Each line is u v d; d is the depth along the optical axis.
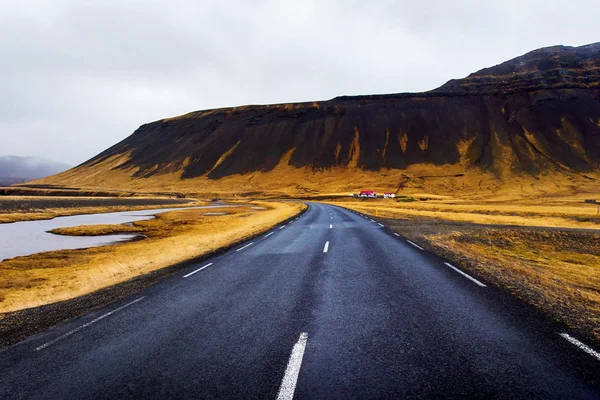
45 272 13.09
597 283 7.89
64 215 52.47
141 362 3.86
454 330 4.46
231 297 6.57
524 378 3.20
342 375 3.36
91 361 3.96
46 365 3.91
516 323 4.67
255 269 9.30
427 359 3.65
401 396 2.95
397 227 20.41
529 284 6.97
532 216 33.00
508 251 14.12
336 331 4.57
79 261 16.08
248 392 3.11
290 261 10.28
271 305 5.92
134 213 57.25
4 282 11.26
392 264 9.25
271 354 3.92
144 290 7.55
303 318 5.16
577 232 18.55
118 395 3.17
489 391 2.99
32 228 33.91
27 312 6.68
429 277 7.64
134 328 5.05
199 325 5.04
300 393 3.05
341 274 8.22
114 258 14.77
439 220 26.56
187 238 20.39
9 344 4.73
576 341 4.03
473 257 10.30
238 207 72.19
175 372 3.58
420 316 5.05
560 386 3.03
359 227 20.66
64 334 4.97
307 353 3.90
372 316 5.12
